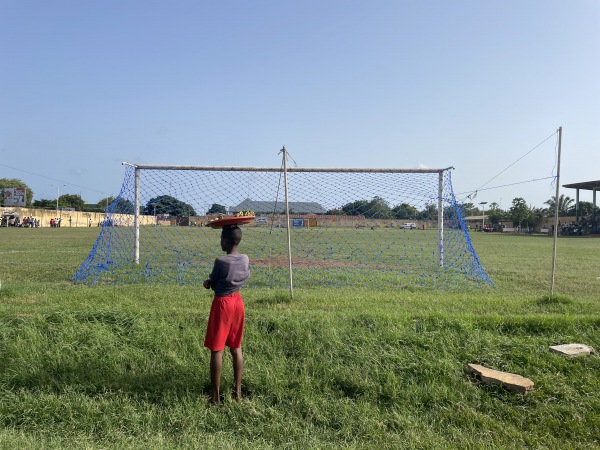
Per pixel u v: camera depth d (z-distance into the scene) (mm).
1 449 3879
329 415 4684
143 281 11633
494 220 86000
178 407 4699
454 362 5547
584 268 15633
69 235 34125
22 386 5152
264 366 5391
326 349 5746
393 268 14766
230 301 4805
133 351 5699
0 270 13125
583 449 4102
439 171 13633
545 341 6109
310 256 18281
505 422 4539
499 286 11477
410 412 4699
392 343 5867
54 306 7363
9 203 73688
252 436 4316
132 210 14523
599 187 60812
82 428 4449
